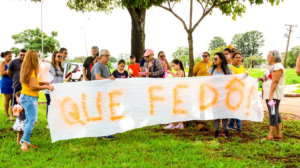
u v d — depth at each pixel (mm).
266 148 4461
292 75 35812
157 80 5312
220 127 6137
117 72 5906
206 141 4984
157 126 6219
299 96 14664
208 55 6438
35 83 4227
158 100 5320
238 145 4699
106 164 3668
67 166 3600
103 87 4977
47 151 4352
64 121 4711
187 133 5578
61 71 5965
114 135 5367
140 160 3900
